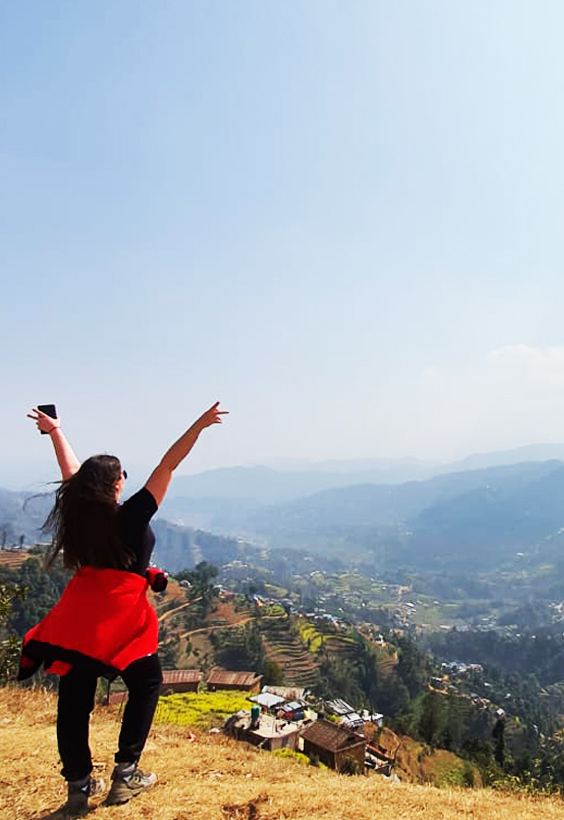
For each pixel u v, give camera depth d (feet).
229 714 171.12
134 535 11.46
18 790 14.83
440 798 17.29
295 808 14.44
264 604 518.37
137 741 12.71
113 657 11.19
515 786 33.40
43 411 13.96
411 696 382.01
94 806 12.94
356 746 105.70
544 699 482.69
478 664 602.03
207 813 13.42
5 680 40.83
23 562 371.35
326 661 378.94
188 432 12.23
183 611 447.01
